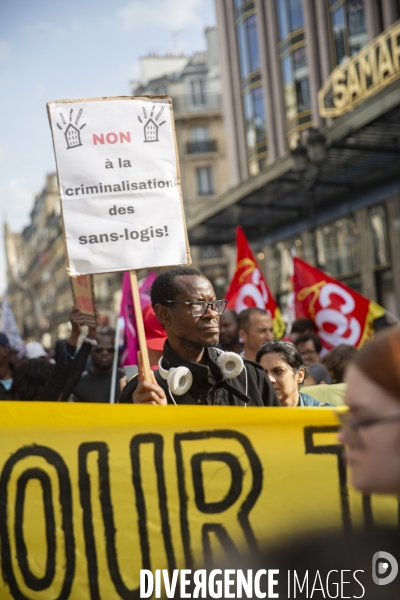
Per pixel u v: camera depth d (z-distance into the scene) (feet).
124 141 9.68
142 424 8.06
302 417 7.91
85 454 8.06
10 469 8.05
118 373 18.75
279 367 11.46
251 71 88.89
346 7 68.69
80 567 7.94
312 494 7.80
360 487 4.62
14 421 8.10
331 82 59.57
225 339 19.63
